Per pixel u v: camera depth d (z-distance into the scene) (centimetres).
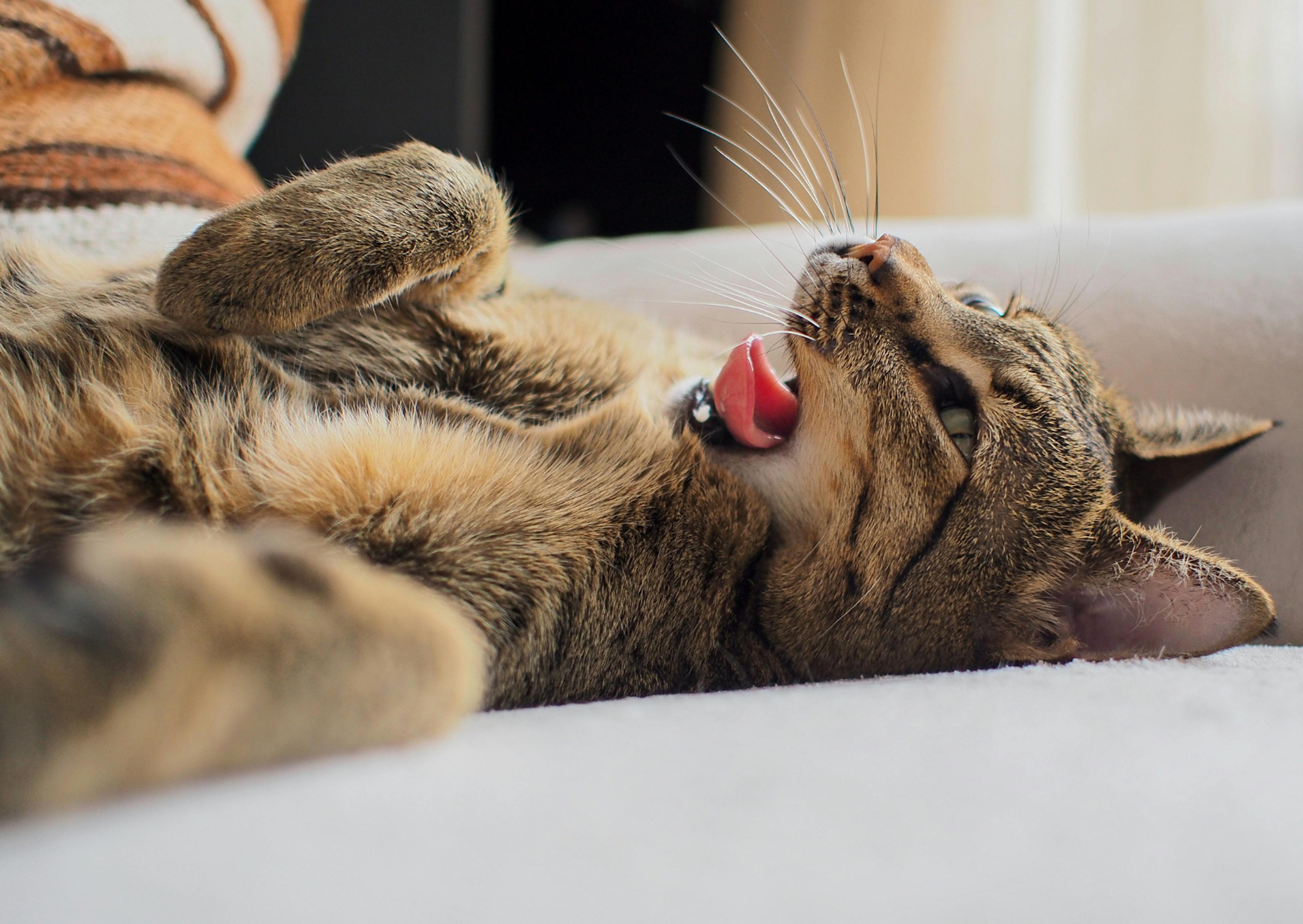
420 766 25
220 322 32
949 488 36
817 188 50
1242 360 43
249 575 24
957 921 18
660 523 34
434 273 34
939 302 37
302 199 33
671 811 22
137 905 17
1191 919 19
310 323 34
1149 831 22
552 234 103
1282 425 41
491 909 18
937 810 23
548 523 33
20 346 31
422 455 32
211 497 31
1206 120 82
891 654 36
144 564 22
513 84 102
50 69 41
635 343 40
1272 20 79
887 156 96
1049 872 20
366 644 25
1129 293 46
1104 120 87
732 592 35
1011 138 91
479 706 31
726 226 104
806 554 36
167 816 21
